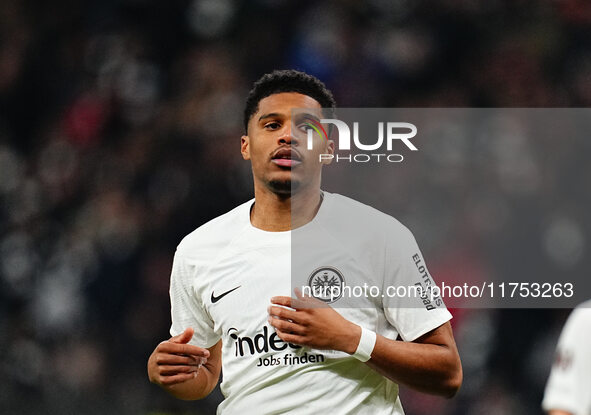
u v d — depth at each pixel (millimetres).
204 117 34094
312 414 11547
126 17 38469
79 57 38156
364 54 35500
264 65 35906
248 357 11812
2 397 28328
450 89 34969
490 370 26641
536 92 34500
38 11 39375
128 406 27453
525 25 36125
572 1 36375
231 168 31781
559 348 11227
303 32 36125
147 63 37281
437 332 11734
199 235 12484
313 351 11578
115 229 31562
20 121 37656
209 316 12398
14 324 31750
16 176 36031
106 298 30719
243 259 12039
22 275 32938
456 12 36188
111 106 36312
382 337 11375
